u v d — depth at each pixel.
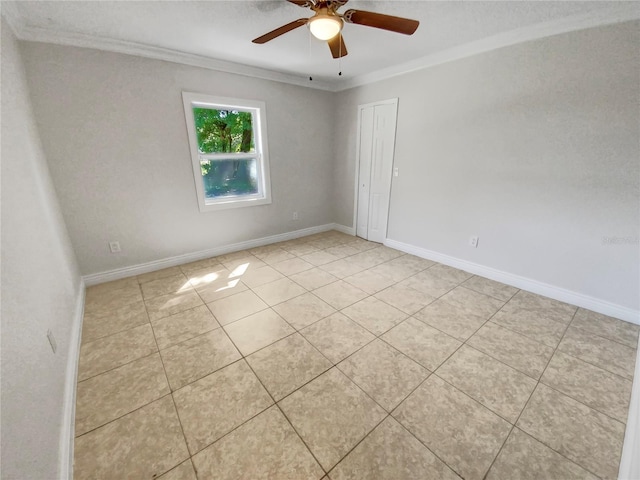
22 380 1.01
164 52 2.66
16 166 1.54
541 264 2.51
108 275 2.83
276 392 1.52
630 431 1.25
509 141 2.51
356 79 3.70
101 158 2.59
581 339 1.93
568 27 2.06
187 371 1.66
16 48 2.01
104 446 1.23
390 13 2.00
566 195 2.28
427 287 2.71
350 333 2.02
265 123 3.56
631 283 2.08
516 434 1.29
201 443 1.25
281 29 1.74
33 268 1.40
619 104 1.95
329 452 1.21
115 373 1.65
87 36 2.30
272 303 2.43
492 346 1.87
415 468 1.15
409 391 1.52
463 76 2.70
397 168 3.54
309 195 4.30
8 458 0.81
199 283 2.80
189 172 3.11
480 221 2.86
